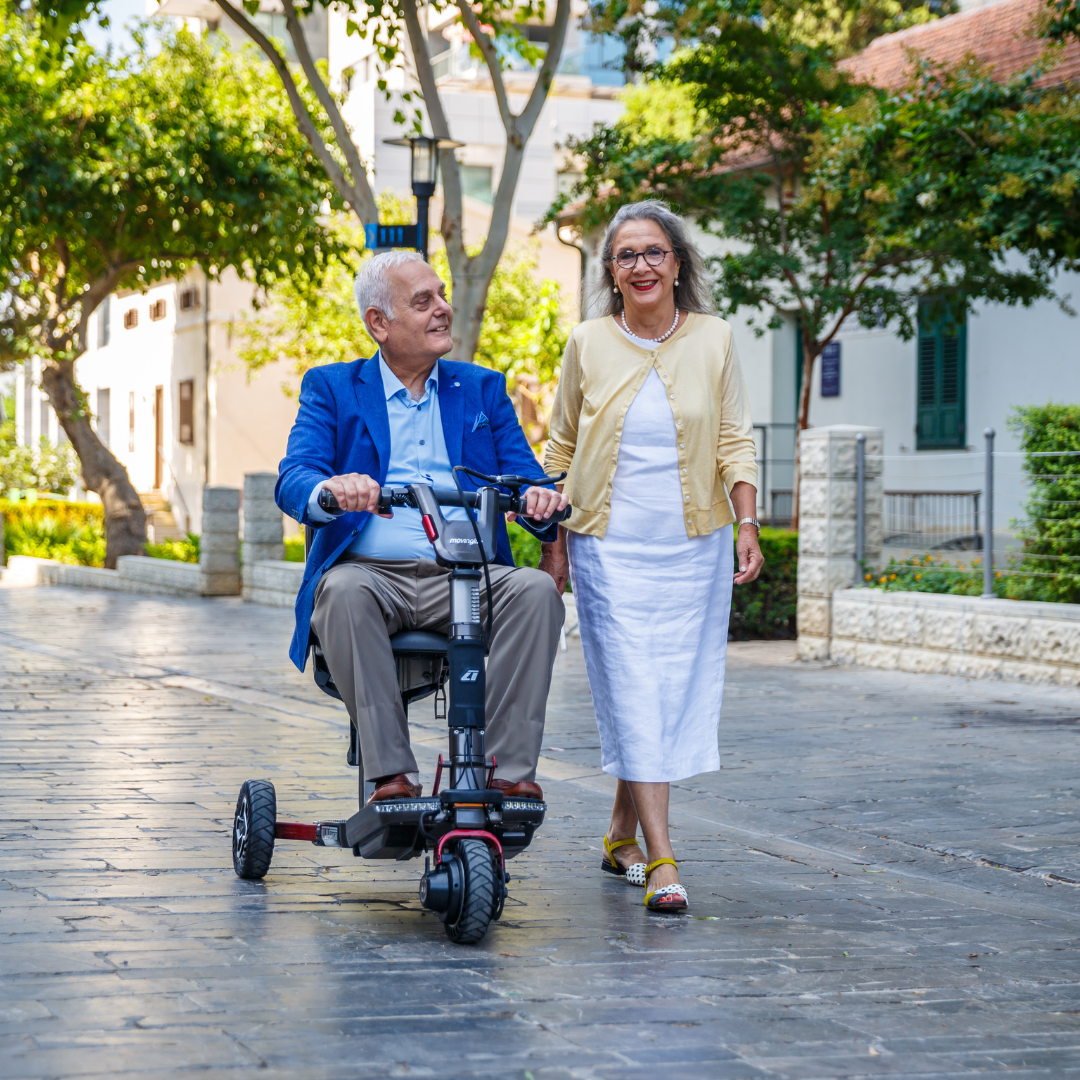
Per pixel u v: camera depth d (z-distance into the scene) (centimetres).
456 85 3638
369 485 386
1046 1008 350
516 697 408
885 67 2288
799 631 1270
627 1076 285
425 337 430
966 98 1183
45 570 2659
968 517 1197
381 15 1428
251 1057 286
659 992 348
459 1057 292
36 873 464
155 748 755
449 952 379
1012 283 1650
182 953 367
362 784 432
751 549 465
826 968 380
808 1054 305
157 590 2247
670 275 468
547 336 2130
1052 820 611
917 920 449
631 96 3027
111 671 1155
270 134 2294
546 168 3644
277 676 1132
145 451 3981
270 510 2028
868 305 1706
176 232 2372
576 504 473
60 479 3931
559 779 707
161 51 2317
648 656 462
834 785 688
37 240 2305
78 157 2186
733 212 1670
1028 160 1141
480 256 1414
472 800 383
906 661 1170
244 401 3522
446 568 393
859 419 2183
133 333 4050
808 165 1630
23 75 2144
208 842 523
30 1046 289
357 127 3500
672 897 438
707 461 468
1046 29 1217
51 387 2519
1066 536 1101
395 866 496
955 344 2005
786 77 1641
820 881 507
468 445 439
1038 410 1138
